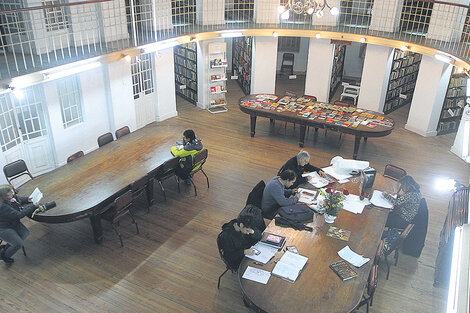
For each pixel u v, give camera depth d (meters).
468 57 8.13
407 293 5.45
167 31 10.20
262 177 8.17
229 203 7.33
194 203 7.31
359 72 14.52
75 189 6.04
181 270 5.76
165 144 7.52
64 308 5.07
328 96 12.02
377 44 10.10
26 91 7.42
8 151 7.32
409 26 11.42
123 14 9.27
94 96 8.75
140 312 5.05
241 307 5.16
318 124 8.77
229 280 5.59
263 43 11.41
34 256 5.94
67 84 8.14
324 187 6.08
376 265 4.66
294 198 5.62
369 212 5.51
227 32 10.41
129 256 6.00
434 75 9.62
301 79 14.52
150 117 10.60
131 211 7.04
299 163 6.20
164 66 10.37
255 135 10.06
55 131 7.99
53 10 8.15
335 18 11.10
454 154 9.37
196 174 8.23
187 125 10.54
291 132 10.30
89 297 5.25
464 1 9.15
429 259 6.10
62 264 5.80
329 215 5.19
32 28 7.77
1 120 7.14
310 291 4.16
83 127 8.67
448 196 7.69
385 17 10.49
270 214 5.84
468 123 4.18
